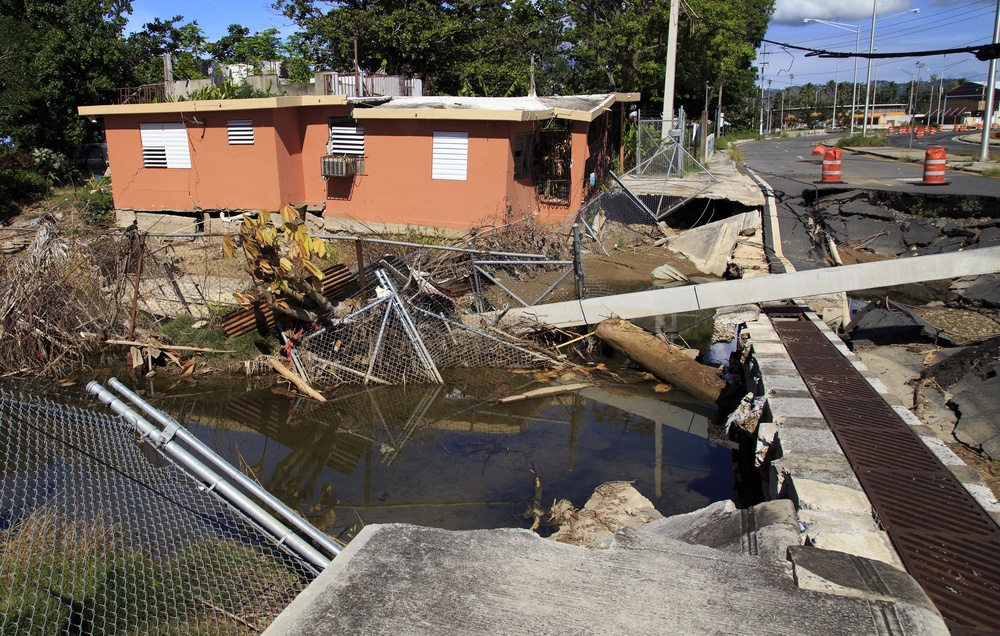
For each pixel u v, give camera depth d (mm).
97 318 10430
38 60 25594
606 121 22781
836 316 10484
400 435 8219
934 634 2746
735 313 11516
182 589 4238
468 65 28844
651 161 21203
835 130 78875
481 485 6961
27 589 4184
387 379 9664
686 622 2824
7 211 21891
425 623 2805
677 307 10203
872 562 3256
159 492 4945
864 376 7117
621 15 33625
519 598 2971
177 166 18438
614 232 17078
